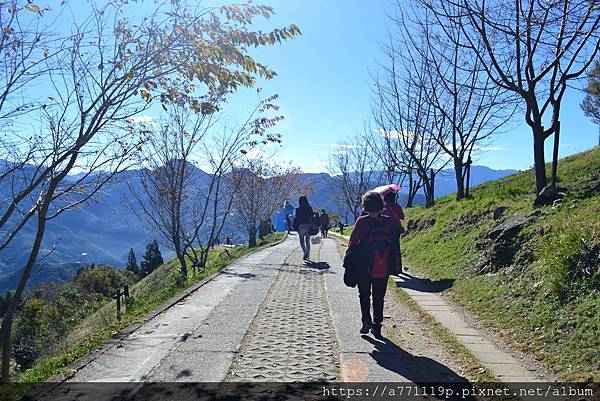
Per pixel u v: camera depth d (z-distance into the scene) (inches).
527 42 374.6
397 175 1237.7
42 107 229.8
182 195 607.2
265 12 225.8
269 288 393.1
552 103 422.9
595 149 679.7
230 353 225.3
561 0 293.0
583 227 270.2
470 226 470.0
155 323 281.9
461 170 666.2
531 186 520.4
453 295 339.9
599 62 520.1
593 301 219.6
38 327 619.8
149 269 1860.2
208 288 395.9
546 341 218.7
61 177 236.4
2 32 212.2
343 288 389.4
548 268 267.6
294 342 242.4
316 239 919.7
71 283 1309.1
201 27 227.1
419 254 502.0
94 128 238.4
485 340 240.5
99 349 233.0
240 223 1160.8
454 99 642.8
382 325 274.2
